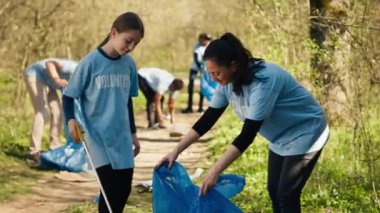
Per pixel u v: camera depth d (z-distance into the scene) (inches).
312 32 410.9
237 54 188.9
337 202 279.7
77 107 307.3
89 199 317.1
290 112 199.6
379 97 317.1
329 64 362.6
